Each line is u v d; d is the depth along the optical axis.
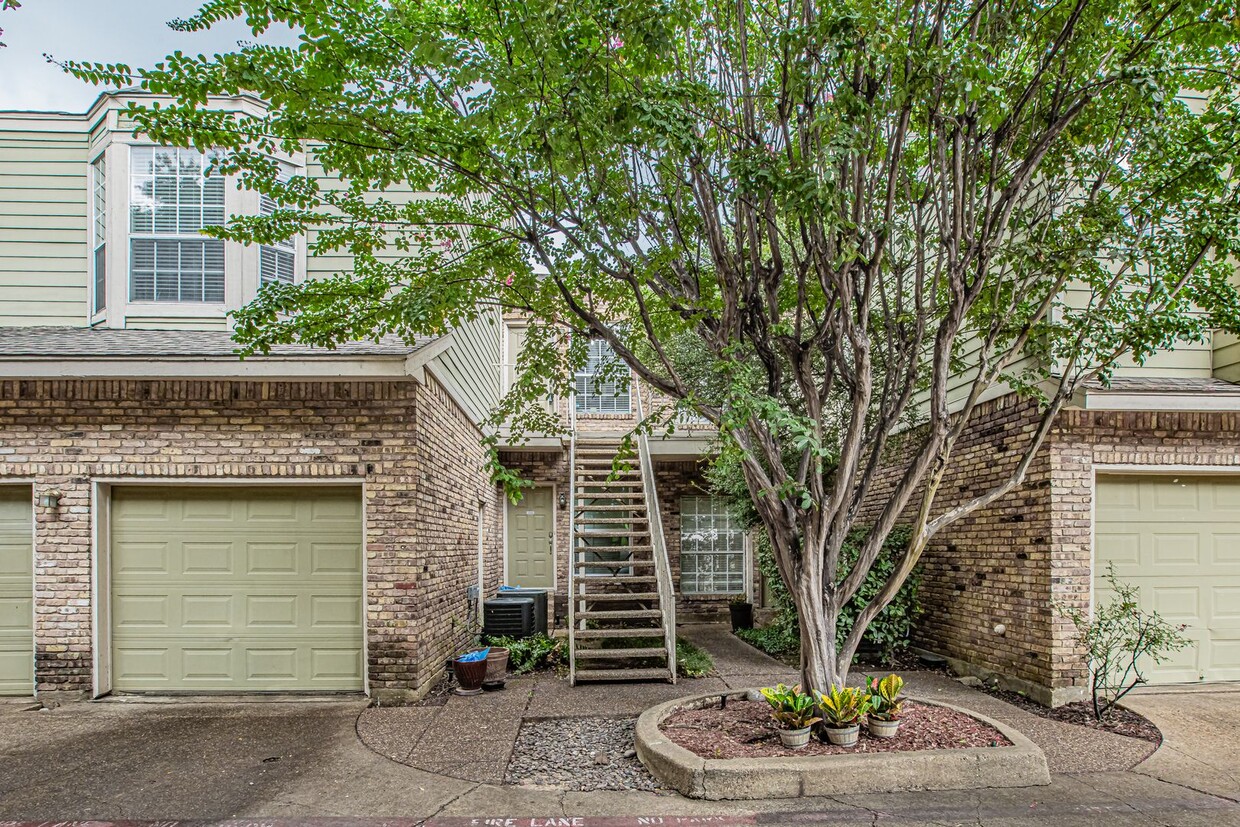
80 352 6.79
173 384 7.11
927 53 4.45
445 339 7.71
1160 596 7.27
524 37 4.55
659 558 8.86
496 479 6.03
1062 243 5.58
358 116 4.86
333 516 7.27
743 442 5.53
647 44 4.53
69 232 8.66
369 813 4.41
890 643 8.76
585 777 4.99
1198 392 6.79
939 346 5.39
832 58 4.61
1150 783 4.82
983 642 7.85
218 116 4.90
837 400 8.82
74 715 6.47
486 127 4.92
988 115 4.64
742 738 5.27
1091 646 6.58
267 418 7.11
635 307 6.89
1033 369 6.61
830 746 5.04
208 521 7.26
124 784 4.86
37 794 4.69
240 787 4.81
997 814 4.33
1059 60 5.30
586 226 5.36
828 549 5.57
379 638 6.99
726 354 5.21
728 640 10.92
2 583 7.14
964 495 8.34
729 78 5.66
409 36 4.70
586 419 13.59
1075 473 7.00
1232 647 7.36
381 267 6.49
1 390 7.05
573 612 8.22
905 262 6.46
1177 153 5.53
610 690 7.46
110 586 7.18
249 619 7.21
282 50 4.75
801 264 5.59
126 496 7.25
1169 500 7.34
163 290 8.29
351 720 6.31
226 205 8.33
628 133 4.68
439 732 5.97
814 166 4.73
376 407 7.14
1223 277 6.23
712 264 7.10
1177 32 5.10
